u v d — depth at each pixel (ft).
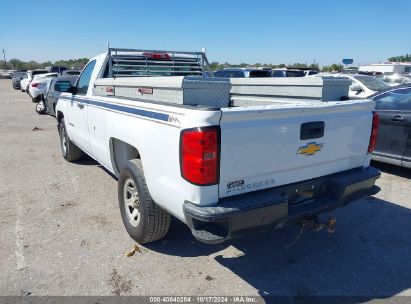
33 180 19.49
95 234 13.32
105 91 15.47
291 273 11.16
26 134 34.17
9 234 13.23
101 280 10.61
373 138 12.35
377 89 31.60
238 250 12.45
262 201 9.38
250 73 47.65
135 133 11.62
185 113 9.10
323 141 10.82
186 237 13.19
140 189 11.55
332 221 11.41
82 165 22.49
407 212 15.53
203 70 20.08
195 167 8.88
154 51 18.08
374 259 11.96
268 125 9.52
